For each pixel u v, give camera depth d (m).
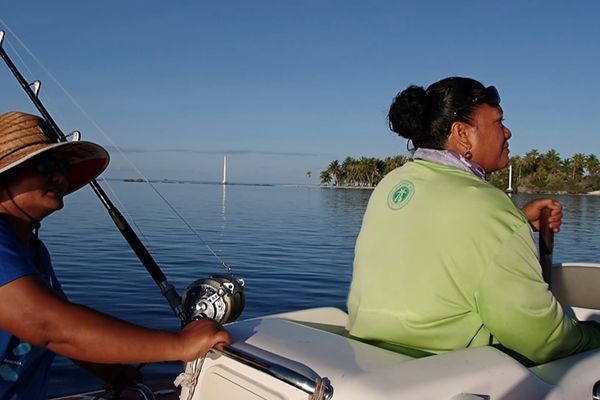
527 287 1.49
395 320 1.61
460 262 1.54
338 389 1.29
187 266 10.80
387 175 1.90
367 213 1.86
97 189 2.21
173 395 2.50
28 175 1.50
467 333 1.57
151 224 19.42
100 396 1.95
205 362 1.61
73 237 14.23
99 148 1.69
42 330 1.33
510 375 1.40
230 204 37.59
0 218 1.42
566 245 15.78
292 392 1.36
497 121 1.85
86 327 1.33
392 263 1.65
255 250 13.89
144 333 1.38
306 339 1.56
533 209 2.20
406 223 1.65
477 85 1.85
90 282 8.52
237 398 1.49
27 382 1.53
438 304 1.57
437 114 1.83
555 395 1.48
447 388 1.31
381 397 1.25
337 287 9.44
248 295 8.62
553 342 1.58
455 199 1.59
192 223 20.83
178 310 1.94
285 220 25.08
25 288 1.33
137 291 7.96
